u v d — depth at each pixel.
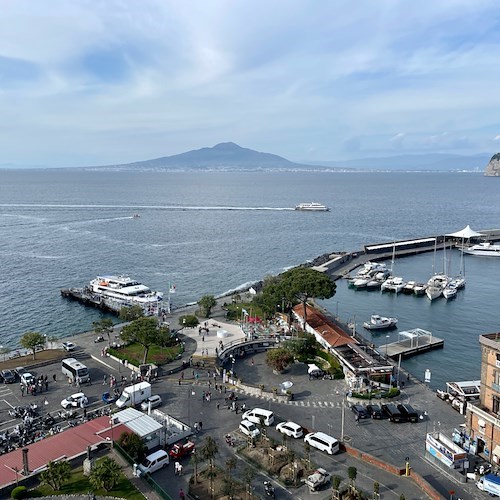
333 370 98.88
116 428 70.19
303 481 62.81
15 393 88.31
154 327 100.44
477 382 92.38
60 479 57.12
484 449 70.12
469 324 147.12
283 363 97.56
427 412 83.19
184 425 74.62
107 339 116.81
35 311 154.12
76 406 82.56
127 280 165.88
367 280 190.38
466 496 60.53
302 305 135.12
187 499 58.56
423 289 181.00
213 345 110.25
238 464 66.81
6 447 68.81
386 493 60.88
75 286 180.00
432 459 68.50
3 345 125.69
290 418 80.38
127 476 61.00
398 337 135.25
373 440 73.88
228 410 82.56
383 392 88.50
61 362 102.25
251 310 136.50
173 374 96.75
